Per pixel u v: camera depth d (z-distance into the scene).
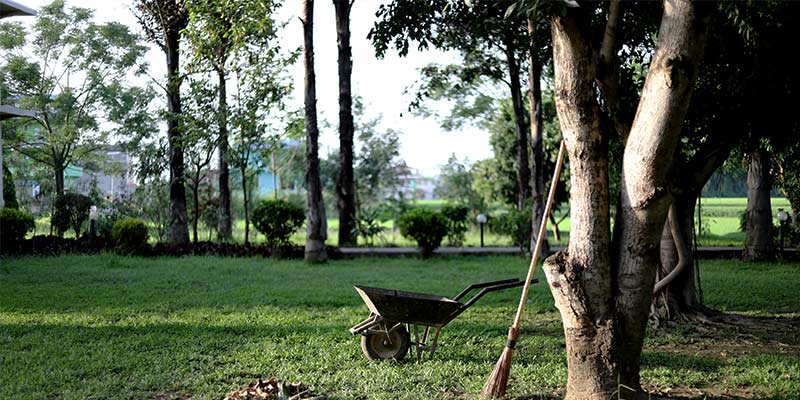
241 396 5.45
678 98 4.62
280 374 6.18
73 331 8.03
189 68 17.09
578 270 5.09
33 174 28.52
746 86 8.53
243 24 14.88
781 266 14.91
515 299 10.62
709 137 8.98
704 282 12.26
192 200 20.97
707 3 4.49
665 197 4.86
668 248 8.98
